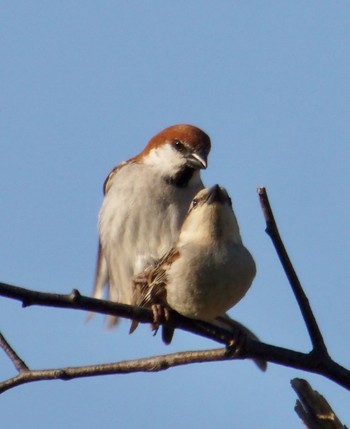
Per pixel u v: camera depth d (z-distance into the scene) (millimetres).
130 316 9711
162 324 10109
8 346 9477
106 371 9273
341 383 9109
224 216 10086
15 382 9273
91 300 9289
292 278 8953
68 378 9227
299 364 9156
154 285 10211
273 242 8844
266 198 8734
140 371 9203
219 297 9992
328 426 8461
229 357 9266
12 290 8688
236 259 10039
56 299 8914
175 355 9297
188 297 9945
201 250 10008
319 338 9133
